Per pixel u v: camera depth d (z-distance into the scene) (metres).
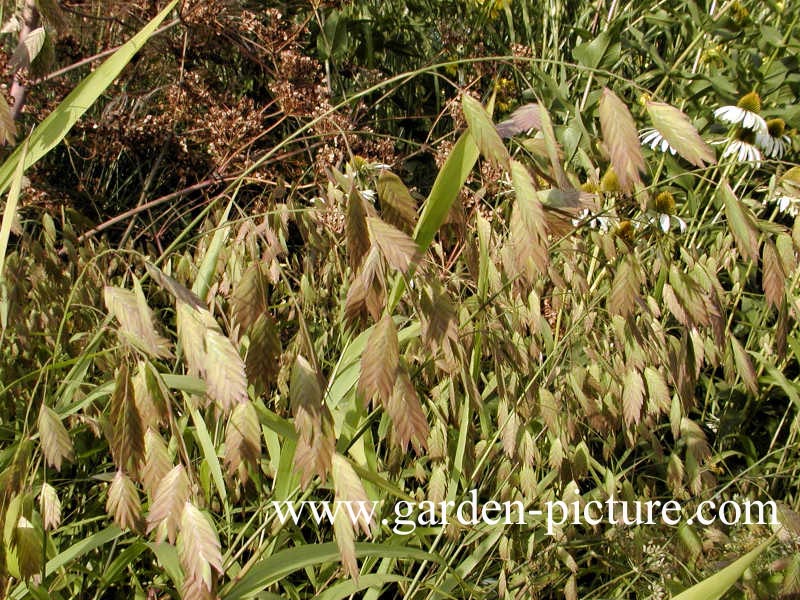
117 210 3.95
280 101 3.82
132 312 0.96
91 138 3.76
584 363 2.03
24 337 1.71
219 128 3.73
